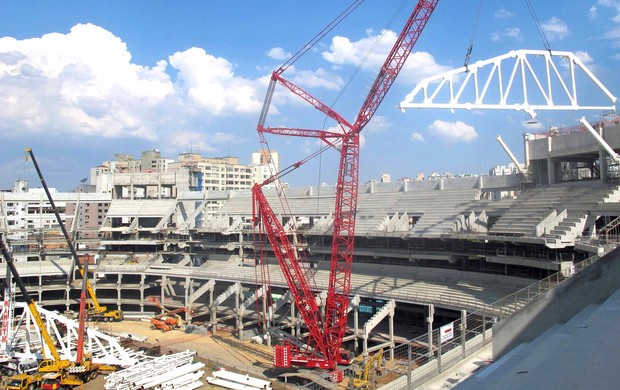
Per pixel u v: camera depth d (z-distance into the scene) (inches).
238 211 4810.5
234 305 4116.6
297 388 2468.0
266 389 2395.4
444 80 2313.0
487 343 1590.8
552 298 626.2
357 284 3353.8
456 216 3361.2
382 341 2945.4
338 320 2945.4
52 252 4539.9
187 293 4023.1
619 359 346.3
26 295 2655.0
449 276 3196.4
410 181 4013.3
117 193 5403.5
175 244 4820.4
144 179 5295.3
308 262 4069.9
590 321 460.8
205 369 2773.1
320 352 2967.5
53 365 2561.5
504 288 2780.5
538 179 3255.4
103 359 2760.8
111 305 4495.6
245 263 4362.7
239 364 2945.4
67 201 5036.9
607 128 2554.1
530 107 2450.8
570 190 2807.6
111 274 4566.9
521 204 3053.6
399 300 2942.9
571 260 2496.3
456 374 1387.8
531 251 2807.6
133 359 2760.8
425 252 3314.5
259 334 3607.3
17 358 2790.4
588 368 336.8
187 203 5152.6
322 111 3043.8
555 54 2539.4
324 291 3191.4
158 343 3417.8
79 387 2503.7
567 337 422.3
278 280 3686.0
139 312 4311.0
